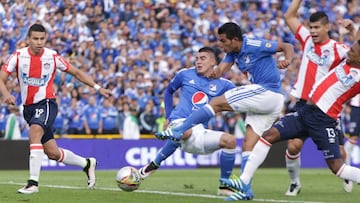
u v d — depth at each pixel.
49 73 35.59
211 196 35.09
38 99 35.41
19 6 78.19
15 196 33.25
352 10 93.19
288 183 47.84
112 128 71.81
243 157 33.25
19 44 74.88
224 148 35.09
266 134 31.75
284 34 88.50
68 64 36.19
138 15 83.12
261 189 42.22
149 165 38.97
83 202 31.28
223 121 74.50
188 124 31.73
